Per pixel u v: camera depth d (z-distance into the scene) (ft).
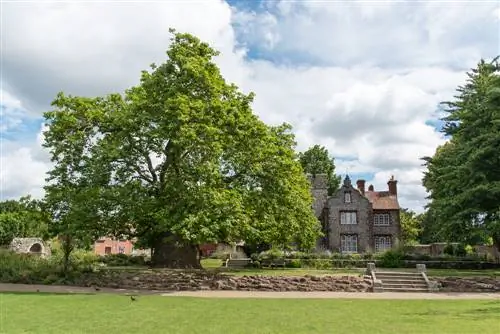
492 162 86.12
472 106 97.71
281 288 75.25
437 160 117.08
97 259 123.54
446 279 77.20
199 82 82.28
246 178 90.48
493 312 47.83
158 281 77.87
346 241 188.44
